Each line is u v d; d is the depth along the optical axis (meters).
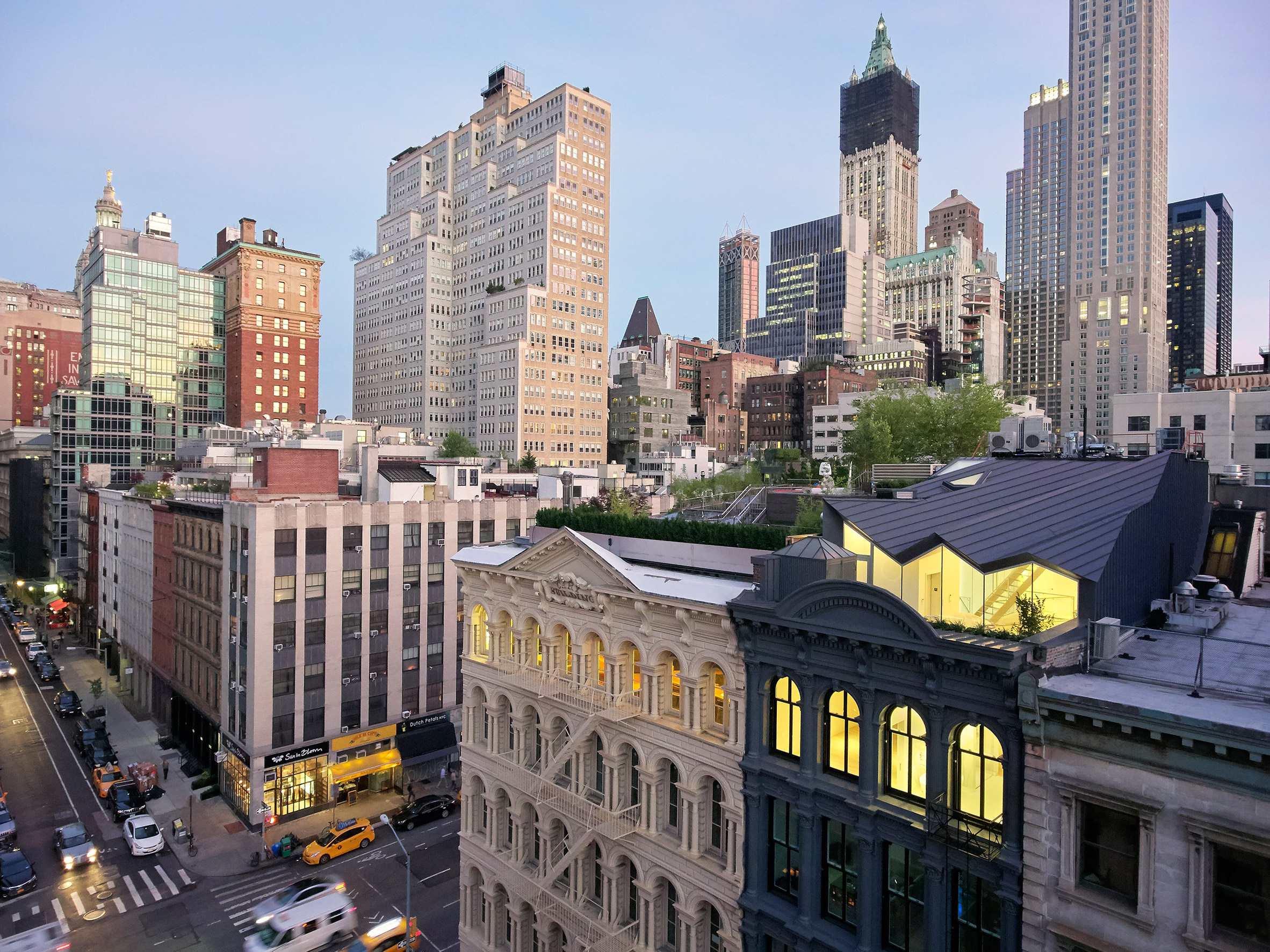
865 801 18.22
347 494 69.38
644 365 194.75
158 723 67.06
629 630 24.61
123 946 35.66
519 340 168.88
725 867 21.83
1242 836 12.69
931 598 20.39
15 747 61.41
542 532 33.38
